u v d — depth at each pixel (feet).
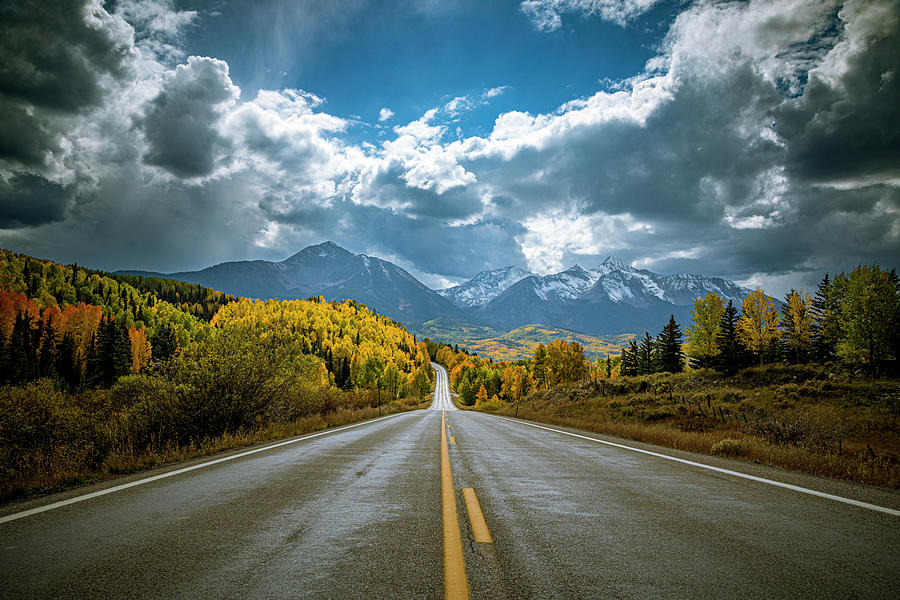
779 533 12.83
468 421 82.89
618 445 38.37
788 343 172.96
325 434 49.73
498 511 15.14
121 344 215.10
